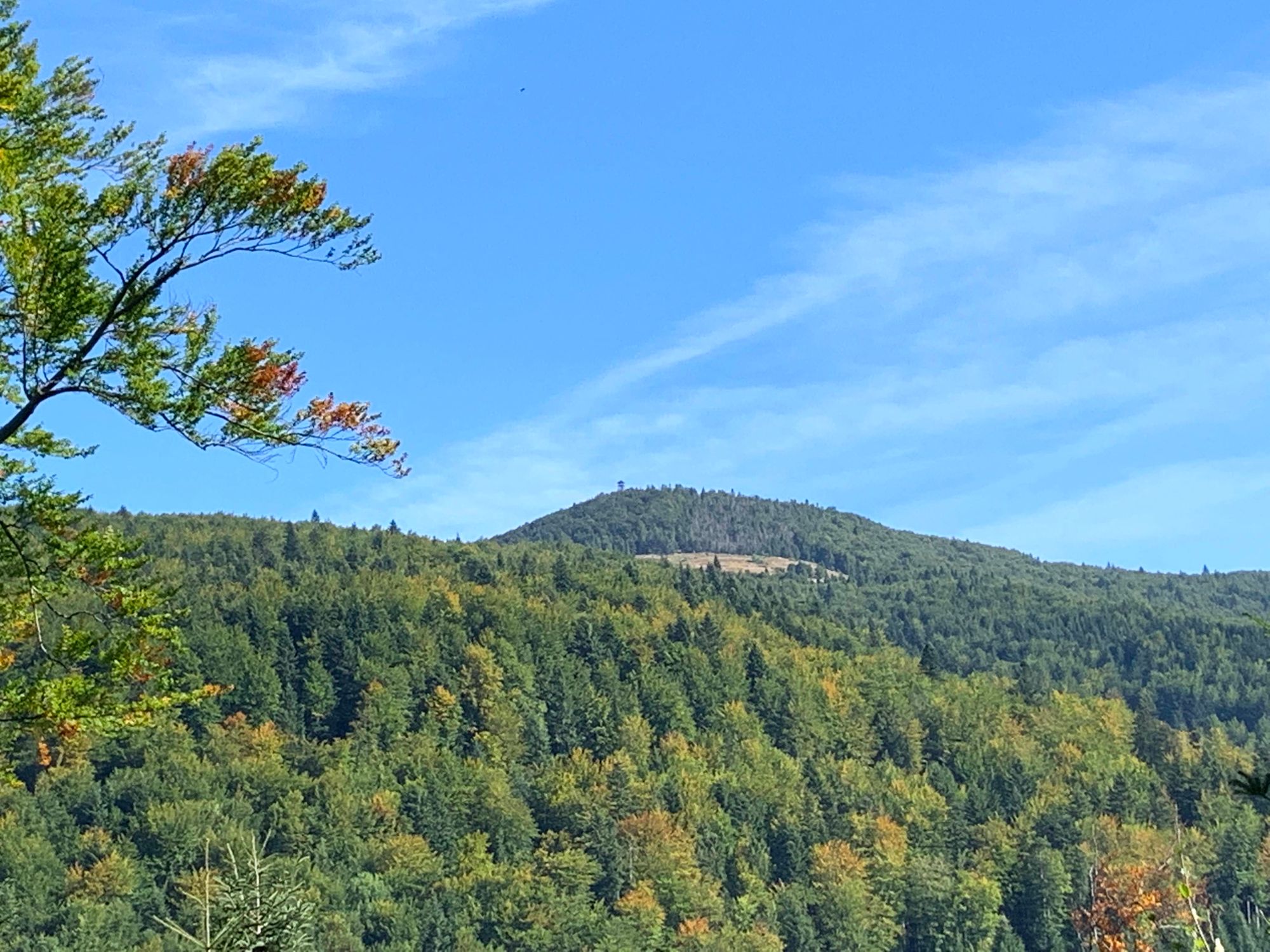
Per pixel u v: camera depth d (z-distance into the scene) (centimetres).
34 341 1304
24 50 1359
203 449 1361
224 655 11988
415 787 11344
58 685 1404
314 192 1327
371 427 1381
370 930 9056
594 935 9600
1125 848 9650
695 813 11819
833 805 12812
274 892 977
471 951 9112
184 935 957
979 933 10400
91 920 7362
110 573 1459
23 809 8894
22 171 1305
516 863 10600
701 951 9800
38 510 1400
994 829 11544
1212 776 11788
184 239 1330
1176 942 972
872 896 10800
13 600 1448
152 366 1314
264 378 1316
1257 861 8556
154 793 9444
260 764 10600
